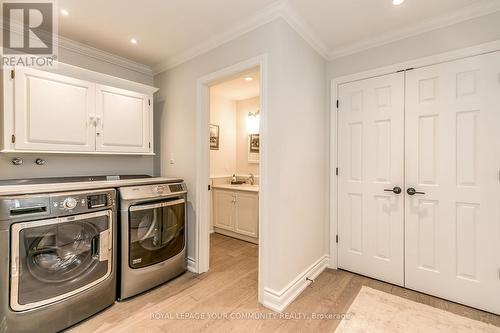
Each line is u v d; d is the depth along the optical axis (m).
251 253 3.11
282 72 1.86
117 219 2.00
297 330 1.63
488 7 1.77
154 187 2.22
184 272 2.53
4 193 1.42
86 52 2.47
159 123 2.96
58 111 2.00
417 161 2.09
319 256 2.52
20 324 1.47
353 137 2.44
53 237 1.61
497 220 1.78
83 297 1.72
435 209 2.02
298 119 2.11
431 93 2.02
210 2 1.78
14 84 1.79
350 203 2.47
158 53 2.62
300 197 2.16
